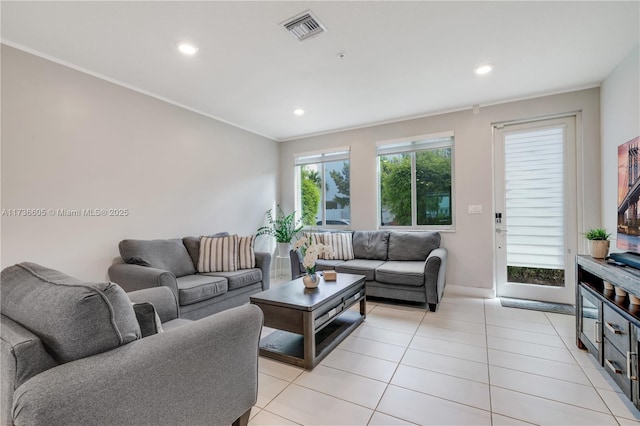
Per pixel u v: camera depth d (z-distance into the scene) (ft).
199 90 10.88
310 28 7.28
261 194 16.60
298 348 7.95
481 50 8.36
